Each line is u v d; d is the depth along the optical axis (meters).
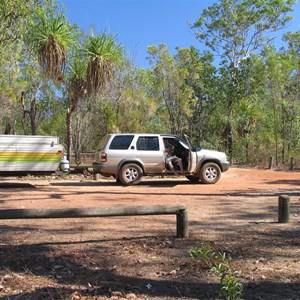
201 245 6.07
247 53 31.23
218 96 29.84
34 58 20.44
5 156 13.48
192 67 28.81
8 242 6.26
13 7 14.16
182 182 15.61
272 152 26.89
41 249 5.88
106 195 11.63
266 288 4.52
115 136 14.38
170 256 5.60
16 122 35.94
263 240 6.43
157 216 8.40
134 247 6.01
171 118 27.97
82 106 26.45
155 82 27.30
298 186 14.16
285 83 26.89
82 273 4.98
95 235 6.73
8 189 13.14
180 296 4.33
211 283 4.68
